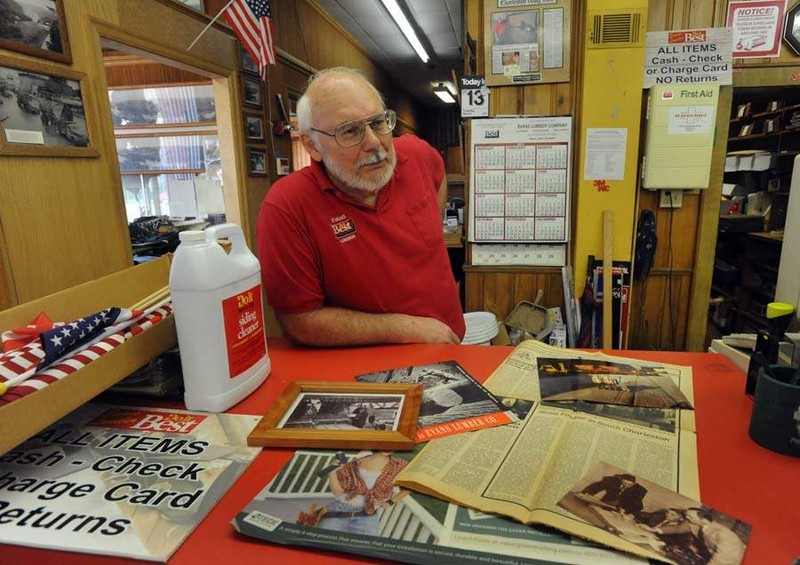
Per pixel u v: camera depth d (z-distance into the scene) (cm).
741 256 394
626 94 239
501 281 279
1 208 168
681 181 246
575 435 68
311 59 479
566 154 255
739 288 387
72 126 196
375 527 51
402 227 136
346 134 116
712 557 46
